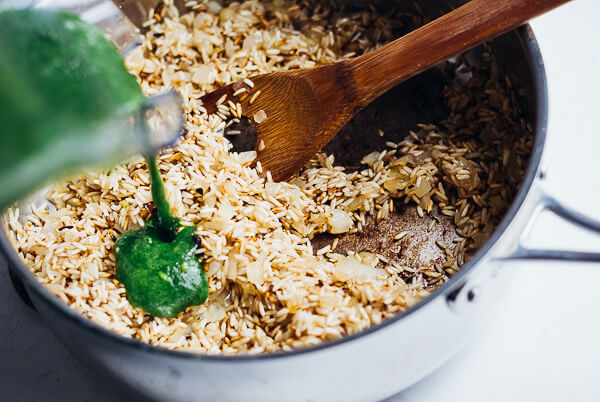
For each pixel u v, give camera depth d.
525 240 0.50
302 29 0.67
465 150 0.61
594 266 0.60
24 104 0.48
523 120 0.59
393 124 0.63
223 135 0.62
